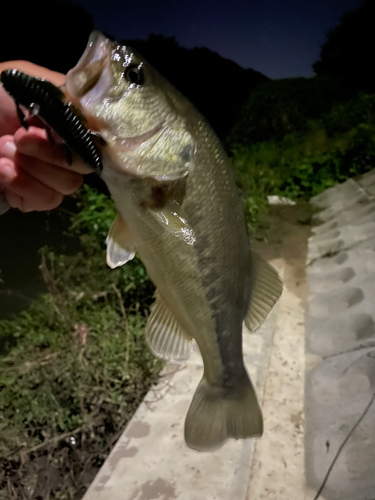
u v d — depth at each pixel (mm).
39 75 305
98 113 215
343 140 1607
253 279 307
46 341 647
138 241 262
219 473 405
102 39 220
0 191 253
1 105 268
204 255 260
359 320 589
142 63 226
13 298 819
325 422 446
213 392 329
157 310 304
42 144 210
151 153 228
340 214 1089
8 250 932
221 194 255
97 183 882
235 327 303
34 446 507
